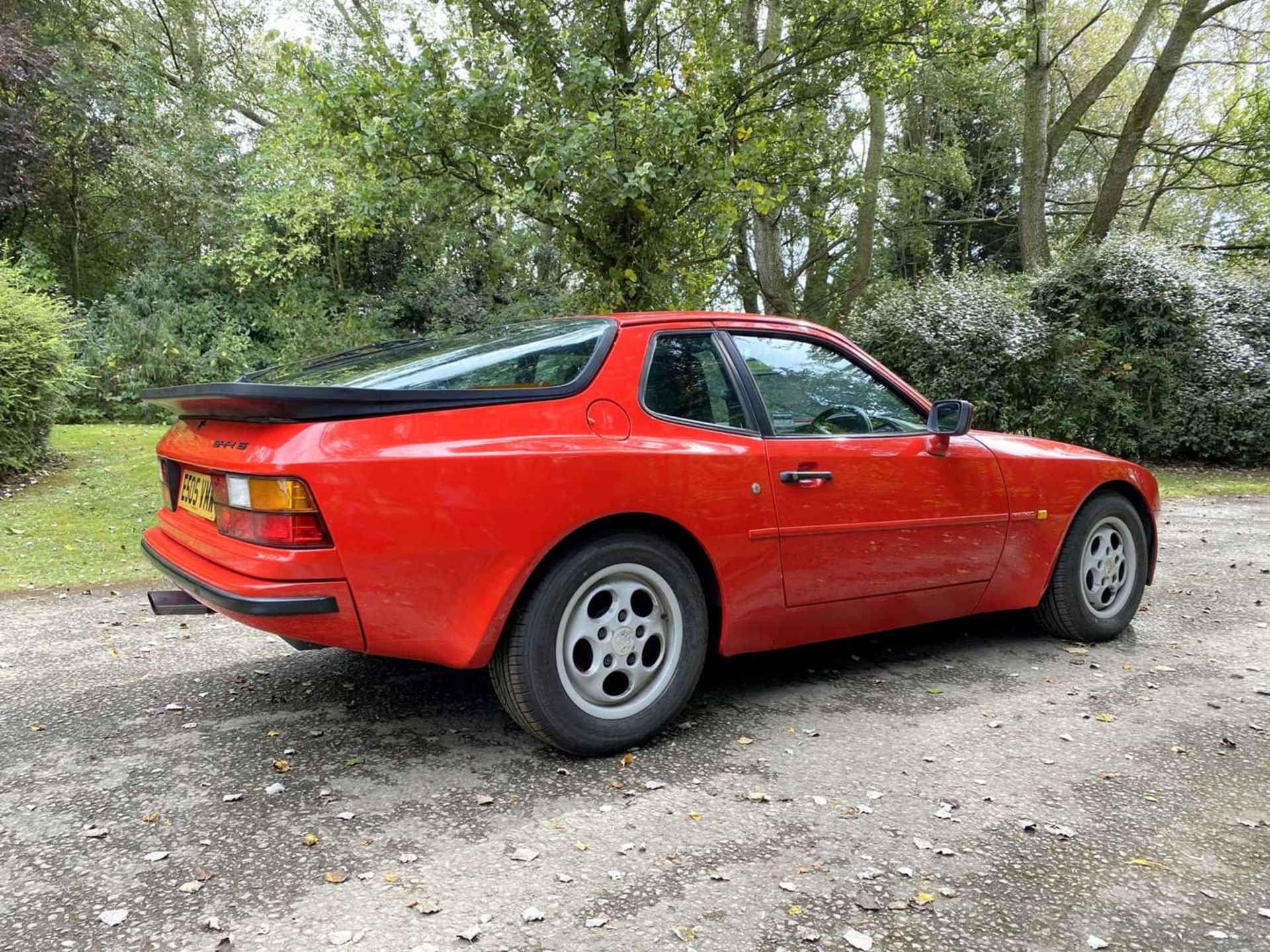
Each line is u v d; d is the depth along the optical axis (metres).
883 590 3.46
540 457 2.61
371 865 2.16
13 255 17.20
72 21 20.00
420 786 2.62
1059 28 24.64
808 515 3.20
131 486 9.16
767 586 3.12
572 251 8.56
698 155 7.43
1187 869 2.19
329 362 3.32
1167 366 12.93
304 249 18.03
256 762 2.79
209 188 19.62
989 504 3.75
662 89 7.61
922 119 24.98
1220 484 11.59
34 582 5.55
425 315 20.31
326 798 2.53
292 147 16.84
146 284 18.16
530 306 11.17
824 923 1.93
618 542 2.78
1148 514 4.40
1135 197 25.45
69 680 3.60
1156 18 22.59
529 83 7.55
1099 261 13.33
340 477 2.34
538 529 2.59
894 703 3.39
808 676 3.72
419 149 7.74
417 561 2.44
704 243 9.27
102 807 2.46
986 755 2.89
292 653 4.01
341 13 18.78
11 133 16.08
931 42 8.87
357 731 3.06
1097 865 2.21
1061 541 4.03
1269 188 21.14
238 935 1.86
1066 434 13.24
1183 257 13.68
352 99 8.05
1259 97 18.52
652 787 2.62
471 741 2.97
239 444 2.51
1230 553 6.75
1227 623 4.69
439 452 2.47
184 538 2.79
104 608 4.94
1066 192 27.38
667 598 2.93
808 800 2.55
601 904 2.00
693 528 2.91
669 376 3.06
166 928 1.88
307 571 2.32
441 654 2.58
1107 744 3.00
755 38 12.00
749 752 2.90
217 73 22.44
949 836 2.34
